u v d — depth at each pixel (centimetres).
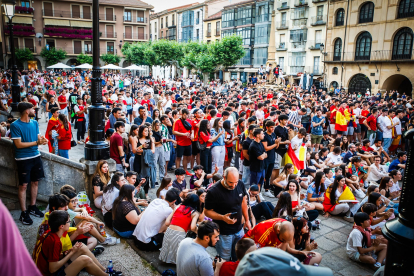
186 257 374
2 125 855
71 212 480
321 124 1188
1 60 3906
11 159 586
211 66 4000
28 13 4838
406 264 160
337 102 1403
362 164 900
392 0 2797
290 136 786
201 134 819
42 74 3628
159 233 505
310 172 780
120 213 522
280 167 820
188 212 463
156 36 7494
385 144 1218
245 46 4619
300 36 3706
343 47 3256
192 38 6125
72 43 5309
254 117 822
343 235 607
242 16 4622
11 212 595
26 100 1294
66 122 766
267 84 3734
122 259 475
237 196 441
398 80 2962
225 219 427
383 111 1208
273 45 4184
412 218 162
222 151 845
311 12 3578
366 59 3073
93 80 642
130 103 1463
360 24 3069
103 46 5603
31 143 549
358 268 498
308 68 3675
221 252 455
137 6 5709
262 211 599
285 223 406
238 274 152
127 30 5759
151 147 727
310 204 643
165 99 1443
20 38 4856
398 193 720
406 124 1295
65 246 419
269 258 149
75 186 650
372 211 559
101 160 621
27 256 100
